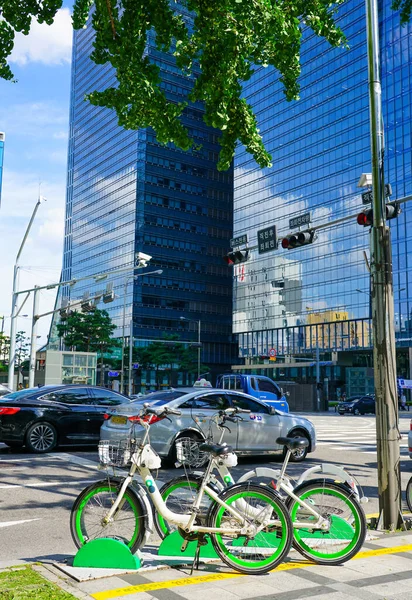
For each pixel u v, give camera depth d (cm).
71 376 4462
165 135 693
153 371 9738
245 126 711
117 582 450
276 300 8388
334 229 7562
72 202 13138
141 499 496
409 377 6569
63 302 2995
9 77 669
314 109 8088
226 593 428
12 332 3023
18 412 1301
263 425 1190
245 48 591
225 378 2262
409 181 6662
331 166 7712
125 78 674
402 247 6694
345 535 514
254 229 9062
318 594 429
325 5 677
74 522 508
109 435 1014
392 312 684
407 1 865
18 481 961
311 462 1266
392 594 431
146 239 10406
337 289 7431
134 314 10075
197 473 522
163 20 628
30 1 627
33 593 408
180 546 513
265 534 491
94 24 648
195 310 10806
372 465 1242
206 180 11269
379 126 719
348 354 7438
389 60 7056
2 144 4806
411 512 711
